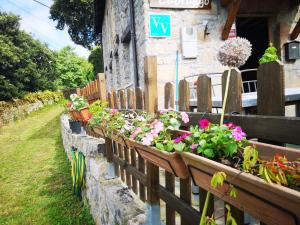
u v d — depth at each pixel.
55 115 20.48
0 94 20.83
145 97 2.79
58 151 9.18
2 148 11.16
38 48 27.31
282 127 1.37
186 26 5.59
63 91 30.05
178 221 2.36
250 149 1.05
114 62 10.99
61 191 5.58
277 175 0.89
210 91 1.93
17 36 23.73
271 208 0.90
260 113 1.54
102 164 3.52
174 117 2.01
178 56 5.59
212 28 5.71
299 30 5.94
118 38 9.15
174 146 1.41
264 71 1.50
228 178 1.06
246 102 2.00
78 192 5.12
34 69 24.80
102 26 16.09
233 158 1.29
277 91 1.42
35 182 6.32
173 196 1.94
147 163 2.24
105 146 3.60
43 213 4.68
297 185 0.91
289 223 0.84
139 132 2.02
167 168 1.67
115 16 10.16
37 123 17.88
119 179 3.45
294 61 6.08
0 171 7.58
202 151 1.30
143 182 2.50
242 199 1.04
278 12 6.02
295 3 6.00
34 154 9.22
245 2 5.87
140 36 5.94
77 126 6.00
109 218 3.10
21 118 19.95
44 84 26.88
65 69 37.25
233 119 1.69
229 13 5.44
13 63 22.48
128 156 3.01
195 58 5.66
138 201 2.71
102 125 3.19
